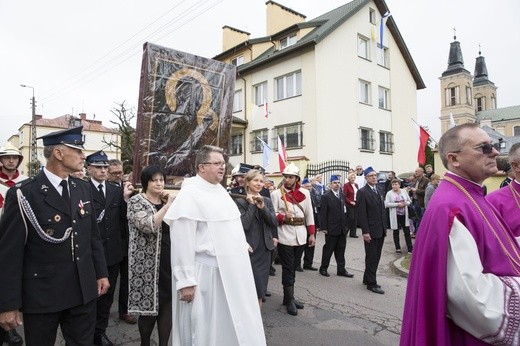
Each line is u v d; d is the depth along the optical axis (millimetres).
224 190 3018
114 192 4348
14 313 2275
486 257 1750
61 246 2477
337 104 18062
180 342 2664
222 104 4836
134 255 3285
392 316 4746
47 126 44781
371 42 20062
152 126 4258
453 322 1770
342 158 18078
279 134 19141
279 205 5148
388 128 20875
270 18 22562
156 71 4266
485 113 72875
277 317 4680
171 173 4391
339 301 5355
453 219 1745
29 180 2541
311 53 17422
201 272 2676
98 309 3736
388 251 9133
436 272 1741
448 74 52219
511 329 1550
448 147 1999
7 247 2301
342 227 6699
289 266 4953
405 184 13781
